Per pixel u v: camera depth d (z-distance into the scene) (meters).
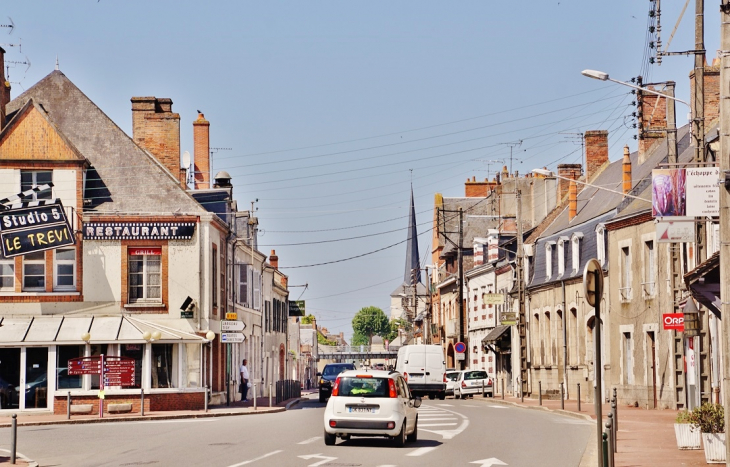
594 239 47.00
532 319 56.69
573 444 22.69
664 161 42.03
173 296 41.28
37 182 41.22
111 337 38.53
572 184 54.72
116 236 41.25
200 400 38.75
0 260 40.84
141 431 27.94
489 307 68.81
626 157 47.59
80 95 44.00
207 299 41.50
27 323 39.59
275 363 65.50
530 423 30.20
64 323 39.72
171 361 39.50
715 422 18.03
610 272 43.94
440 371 55.12
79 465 18.70
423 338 98.62
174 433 26.66
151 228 41.41
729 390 15.20
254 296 55.59
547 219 60.69
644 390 40.41
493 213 78.56
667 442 22.81
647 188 41.56
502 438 24.47
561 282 51.09
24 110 41.19
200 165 52.94
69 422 33.12
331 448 21.39
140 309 41.12
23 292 40.72
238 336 39.81
